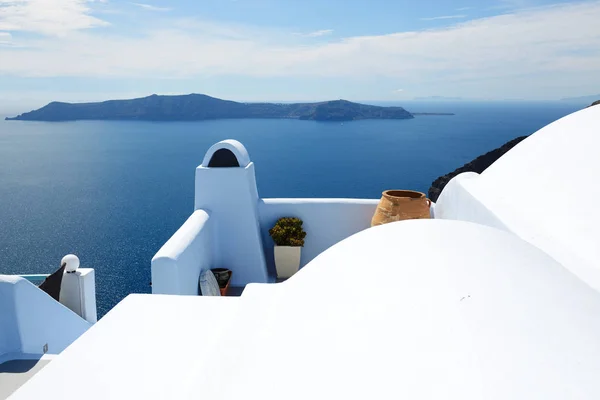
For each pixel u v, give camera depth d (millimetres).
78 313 4352
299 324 1643
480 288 1618
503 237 2174
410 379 1233
